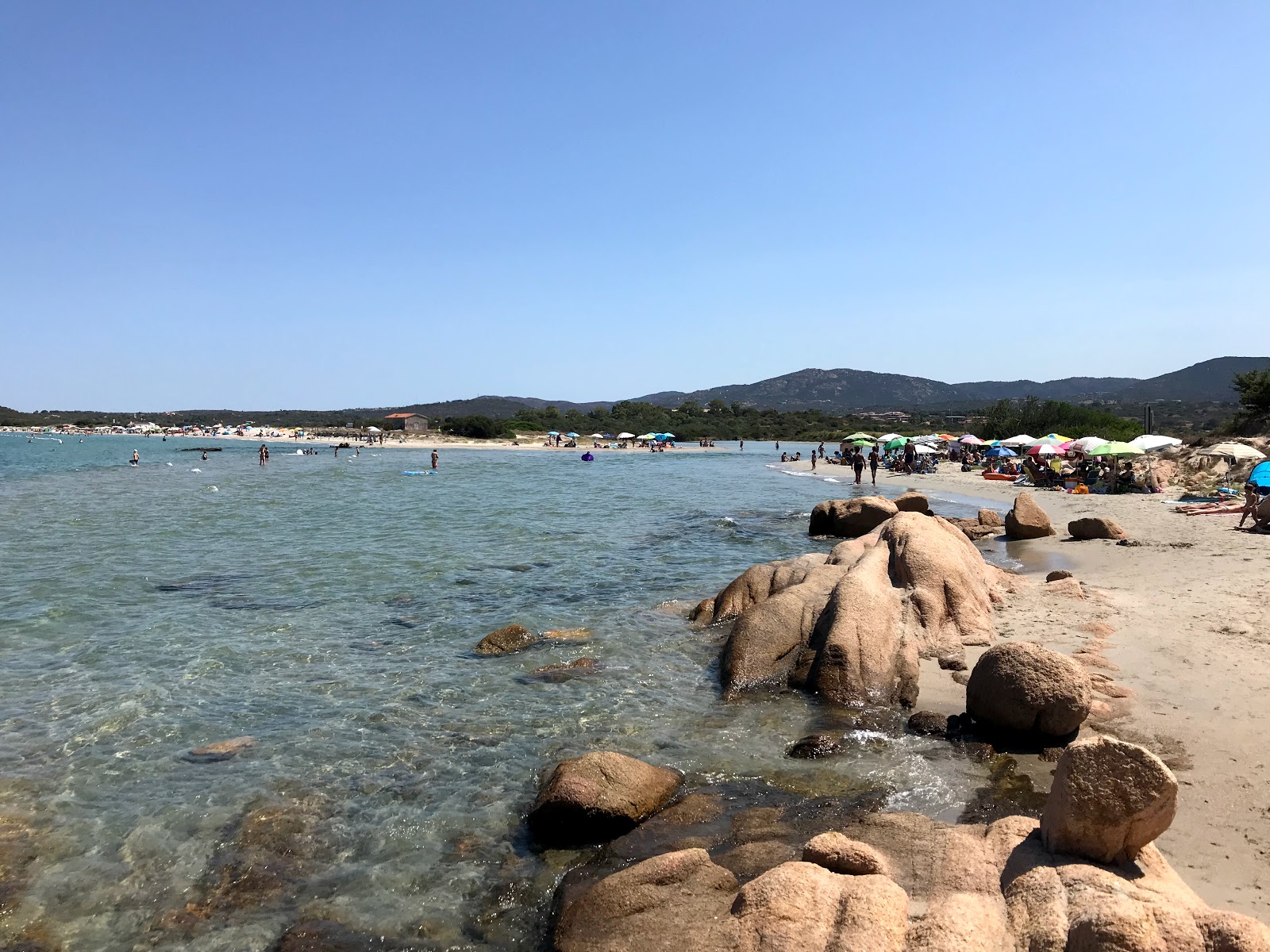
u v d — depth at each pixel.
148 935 6.05
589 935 5.59
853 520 25.97
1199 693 9.91
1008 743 9.02
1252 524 24.55
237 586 18.17
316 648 13.29
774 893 5.32
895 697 10.62
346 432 163.88
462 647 13.39
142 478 56.31
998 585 16.12
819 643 11.49
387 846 7.24
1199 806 7.14
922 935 4.88
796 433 161.12
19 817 7.73
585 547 23.78
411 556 22.14
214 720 10.20
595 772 7.63
